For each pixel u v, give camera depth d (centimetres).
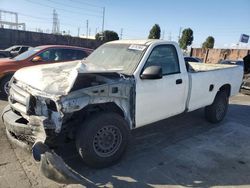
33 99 350
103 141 374
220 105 621
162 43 455
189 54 3030
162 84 443
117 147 390
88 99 351
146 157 429
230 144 505
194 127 594
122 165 398
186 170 394
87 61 493
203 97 552
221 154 458
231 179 377
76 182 306
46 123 325
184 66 495
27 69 441
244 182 371
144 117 427
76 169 376
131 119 409
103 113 374
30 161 391
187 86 499
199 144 496
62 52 845
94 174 367
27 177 349
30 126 340
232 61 1498
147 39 489
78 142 359
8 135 382
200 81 530
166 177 371
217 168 407
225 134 560
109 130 377
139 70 411
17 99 381
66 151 420
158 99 441
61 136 357
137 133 536
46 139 328
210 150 471
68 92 334
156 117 450
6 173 355
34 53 800
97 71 365
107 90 368
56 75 386
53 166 299
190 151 462
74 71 359
